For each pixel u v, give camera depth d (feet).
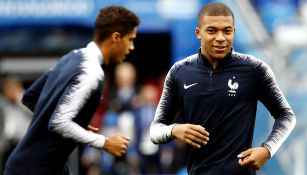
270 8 98.99
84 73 52.54
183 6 108.88
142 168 95.25
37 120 53.06
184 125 47.26
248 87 48.34
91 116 53.57
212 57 48.29
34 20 112.88
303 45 90.22
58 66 53.93
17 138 89.35
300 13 98.89
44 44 114.62
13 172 53.36
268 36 94.17
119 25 55.47
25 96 56.95
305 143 83.35
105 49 55.47
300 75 87.04
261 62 48.60
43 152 52.95
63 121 51.70
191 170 49.16
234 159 47.93
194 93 48.75
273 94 48.75
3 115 88.69
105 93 97.71
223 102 48.19
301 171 83.35
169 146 95.35
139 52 120.06
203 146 48.42
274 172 83.46
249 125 48.42
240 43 93.91
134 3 109.60
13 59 114.93
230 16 47.83
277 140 48.08
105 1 110.32
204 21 48.01
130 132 95.20
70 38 114.21
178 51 108.88
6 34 114.21
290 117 48.85
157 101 107.76
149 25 110.01
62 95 52.26
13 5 112.68
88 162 96.58
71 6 111.45
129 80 98.73
